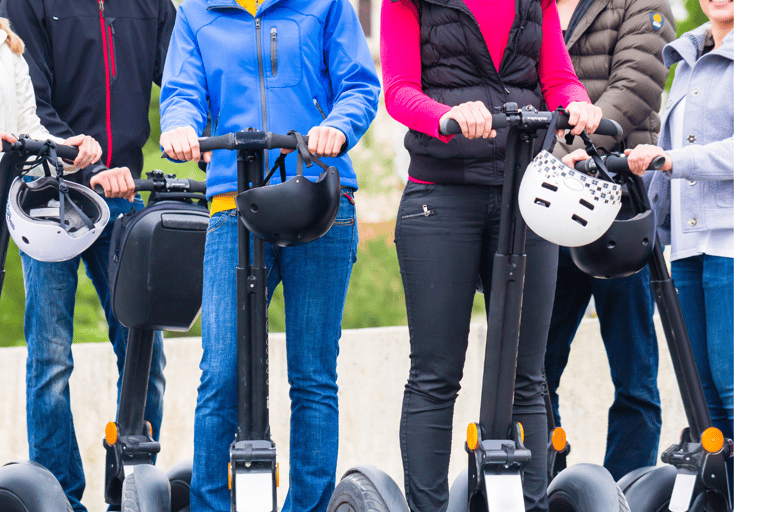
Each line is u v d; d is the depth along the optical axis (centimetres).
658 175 804
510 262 552
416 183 638
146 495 649
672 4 1680
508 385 555
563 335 836
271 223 540
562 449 724
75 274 857
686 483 615
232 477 558
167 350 1205
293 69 652
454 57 624
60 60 874
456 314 630
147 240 672
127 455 689
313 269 655
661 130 806
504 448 549
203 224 687
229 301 629
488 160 616
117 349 873
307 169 650
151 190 725
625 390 812
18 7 860
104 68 883
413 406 639
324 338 665
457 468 1216
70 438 869
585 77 848
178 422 1198
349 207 668
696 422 627
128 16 896
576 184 514
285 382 1204
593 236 524
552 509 660
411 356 648
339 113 607
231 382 627
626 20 832
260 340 571
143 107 905
